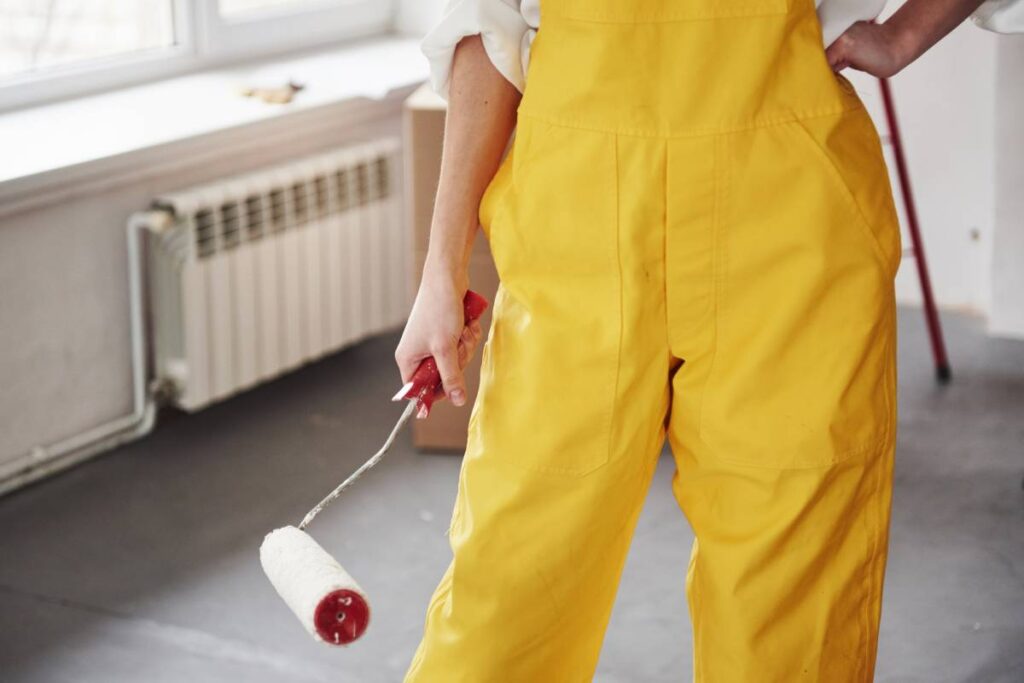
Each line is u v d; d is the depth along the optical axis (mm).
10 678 2322
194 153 3131
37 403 3018
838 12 1379
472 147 1467
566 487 1392
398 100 3637
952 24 1420
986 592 2586
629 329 1335
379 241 3629
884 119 3883
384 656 2395
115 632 2469
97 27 3340
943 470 3072
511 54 1420
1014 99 3596
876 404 1367
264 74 3609
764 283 1315
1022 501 2926
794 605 1386
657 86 1287
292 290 3383
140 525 2855
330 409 3426
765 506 1360
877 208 1331
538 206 1356
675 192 1289
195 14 3543
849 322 1330
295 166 3324
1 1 3088
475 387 3137
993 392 3475
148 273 3211
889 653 2389
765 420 1343
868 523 1402
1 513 2898
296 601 1329
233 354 3277
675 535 2809
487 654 1430
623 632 2457
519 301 1410
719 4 1269
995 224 3729
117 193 3078
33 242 2928
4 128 3018
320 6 3895
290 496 2984
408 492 3006
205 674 2336
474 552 1422
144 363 3191
